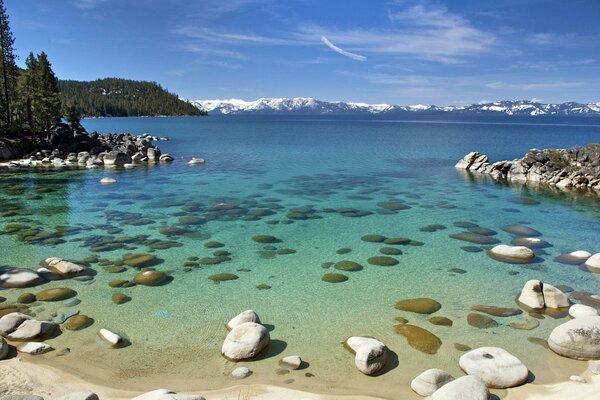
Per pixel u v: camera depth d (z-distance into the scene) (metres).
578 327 12.30
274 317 14.64
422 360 12.06
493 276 18.45
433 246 22.53
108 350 12.41
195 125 191.88
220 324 14.09
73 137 68.62
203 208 30.81
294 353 12.38
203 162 58.00
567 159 45.00
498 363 11.19
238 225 26.38
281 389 10.70
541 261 20.25
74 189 38.19
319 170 51.38
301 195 36.09
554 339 12.43
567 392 10.49
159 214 28.91
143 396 9.31
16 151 59.91
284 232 25.03
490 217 29.16
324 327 13.96
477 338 13.30
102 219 27.44
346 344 12.81
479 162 51.25
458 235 24.44
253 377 11.20
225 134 128.38
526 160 46.12
